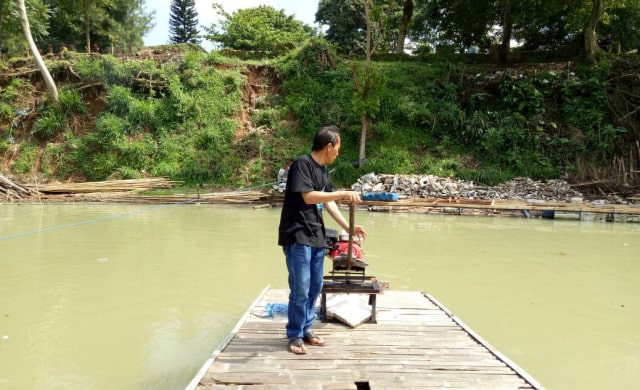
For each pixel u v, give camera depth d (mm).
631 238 10203
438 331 3926
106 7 31969
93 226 10969
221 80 21328
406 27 24375
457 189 15930
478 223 12289
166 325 4727
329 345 3580
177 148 19172
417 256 8102
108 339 4371
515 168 17844
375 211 14422
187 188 17828
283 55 23500
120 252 8094
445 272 7027
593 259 8023
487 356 3420
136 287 6008
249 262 7395
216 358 3297
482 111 19828
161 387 3490
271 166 18500
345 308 4219
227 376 3023
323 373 3088
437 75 21547
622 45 23484
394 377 3051
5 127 19656
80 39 31969
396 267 7309
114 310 5148
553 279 6699
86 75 20781
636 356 4160
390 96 20312
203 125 20062
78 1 24891
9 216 12336
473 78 21125
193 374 3693
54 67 20812
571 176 17234
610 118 19031
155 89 20875
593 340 4512
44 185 16859
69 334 4477
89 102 20594
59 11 27969
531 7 21375
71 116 19953
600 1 19516
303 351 3406
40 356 3994
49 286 6031
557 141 18344
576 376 3783
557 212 13469
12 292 5766
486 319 5051
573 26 22969
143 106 19781
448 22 23922
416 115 19844
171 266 7113
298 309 3402
